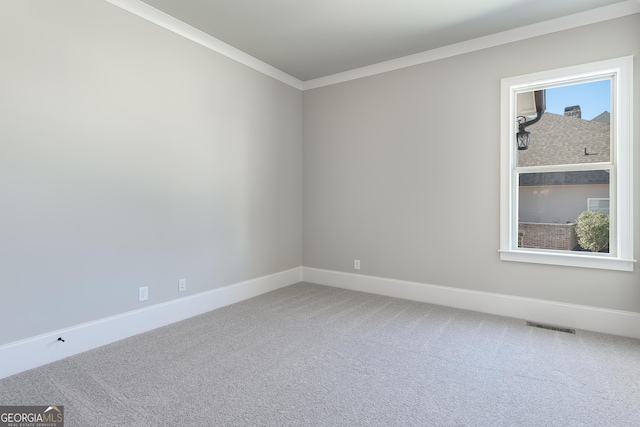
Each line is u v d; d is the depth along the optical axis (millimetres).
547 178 3031
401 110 3684
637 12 2596
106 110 2500
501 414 1700
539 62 2961
